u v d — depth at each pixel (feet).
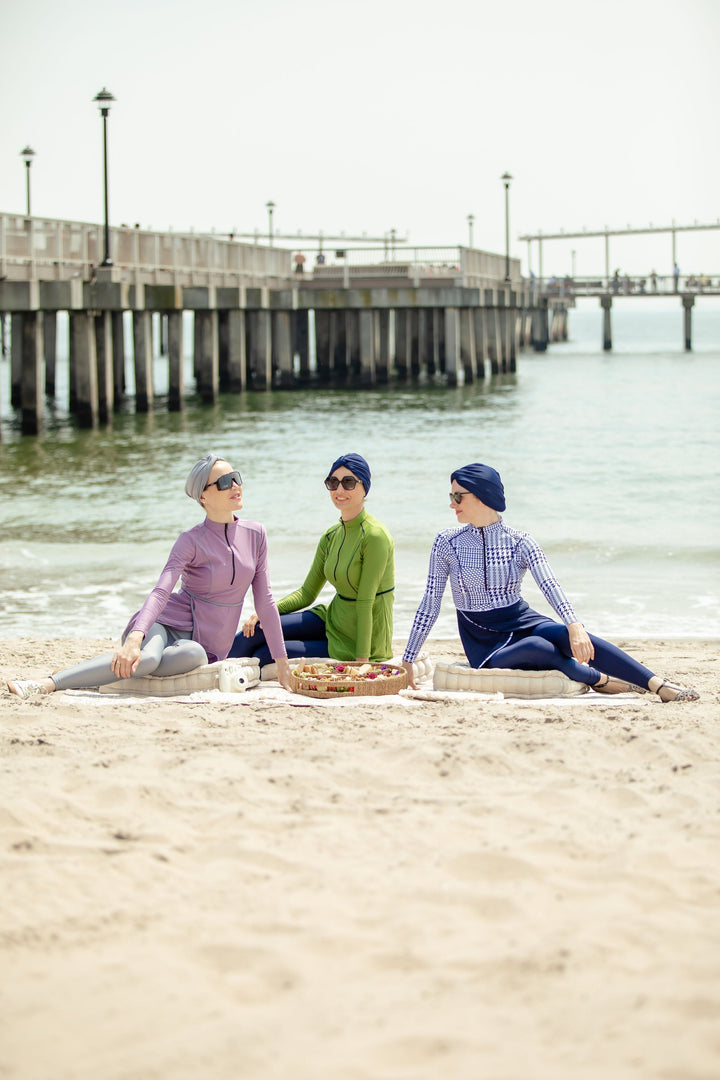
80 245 79.71
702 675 21.90
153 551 39.73
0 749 14.34
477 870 10.57
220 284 99.50
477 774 13.34
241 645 19.17
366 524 18.98
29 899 10.07
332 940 9.20
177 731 15.25
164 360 187.32
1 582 35.32
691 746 14.02
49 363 114.93
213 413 92.07
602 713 16.22
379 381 128.36
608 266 225.56
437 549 18.40
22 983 8.64
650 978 8.47
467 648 18.49
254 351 114.52
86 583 35.09
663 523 44.68
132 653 17.35
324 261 113.70
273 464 61.52
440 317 141.79
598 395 108.37
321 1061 7.47
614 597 32.96
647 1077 7.20
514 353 146.20
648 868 10.52
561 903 9.85
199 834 11.57
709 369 152.56
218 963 8.93
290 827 11.73
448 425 81.15
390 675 18.15
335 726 15.56
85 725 15.70
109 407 83.51
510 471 59.26
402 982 8.53
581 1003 8.13
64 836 11.53
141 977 8.70
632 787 12.66
